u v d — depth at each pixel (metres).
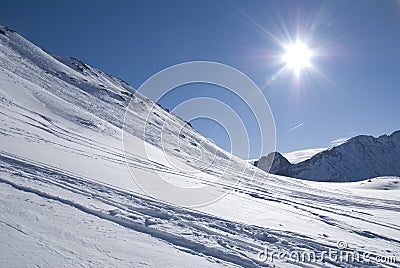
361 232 12.27
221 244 5.97
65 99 37.78
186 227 6.49
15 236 3.66
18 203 4.78
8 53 47.84
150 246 4.75
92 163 12.30
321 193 41.19
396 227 17.27
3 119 15.24
